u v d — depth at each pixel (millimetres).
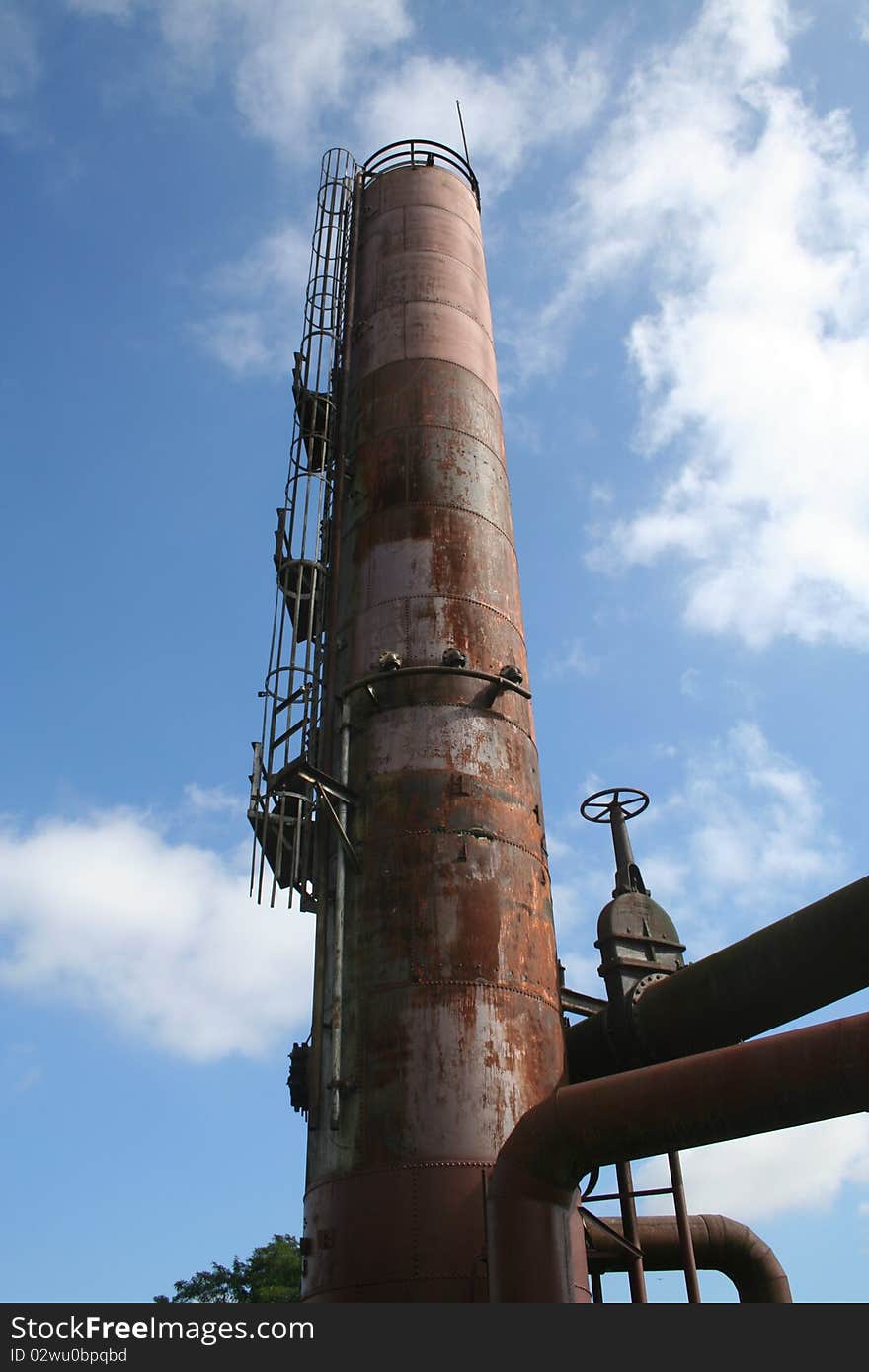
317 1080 19469
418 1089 18078
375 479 25203
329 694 23422
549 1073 19031
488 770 21391
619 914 23375
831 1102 13734
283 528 26734
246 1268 60750
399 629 22828
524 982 19594
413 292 28297
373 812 20953
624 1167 23250
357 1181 17688
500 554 24625
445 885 19875
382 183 31359
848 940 18375
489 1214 16406
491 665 22766
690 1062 15094
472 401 26609
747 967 20062
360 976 19516
